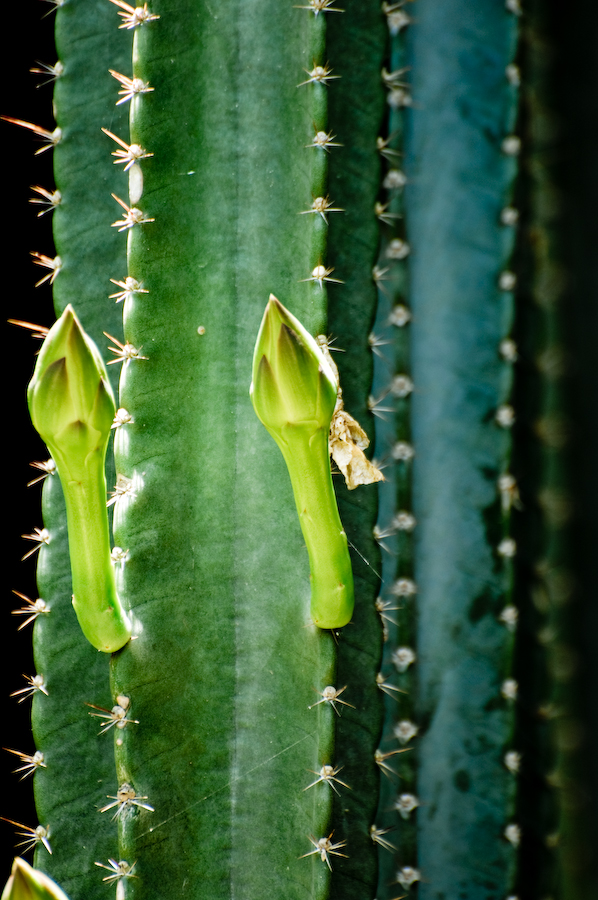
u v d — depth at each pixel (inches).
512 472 38.7
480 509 37.6
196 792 34.9
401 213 37.4
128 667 34.6
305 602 34.9
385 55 36.0
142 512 35.0
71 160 36.9
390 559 37.1
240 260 35.5
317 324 34.9
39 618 36.1
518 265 38.8
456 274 37.8
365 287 35.8
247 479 35.3
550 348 41.2
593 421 42.5
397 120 37.5
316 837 34.4
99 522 34.1
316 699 34.6
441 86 37.9
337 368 35.5
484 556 37.6
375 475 35.3
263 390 33.4
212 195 35.5
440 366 37.7
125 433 35.1
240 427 35.3
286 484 35.2
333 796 35.1
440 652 37.5
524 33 38.9
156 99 35.3
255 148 35.6
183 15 35.5
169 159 35.3
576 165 42.1
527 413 39.1
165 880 34.6
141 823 34.5
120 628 34.5
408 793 37.1
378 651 35.3
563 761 41.3
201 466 35.2
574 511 42.4
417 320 37.7
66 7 36.9
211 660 35.1
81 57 36.9
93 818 35.9
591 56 42.0
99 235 36.9
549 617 40.2
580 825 41.2
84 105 36.9
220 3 35.6
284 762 34.9
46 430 33.6
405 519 37.0
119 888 34.5
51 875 35.9
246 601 35.2
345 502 35.4
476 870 37.4
